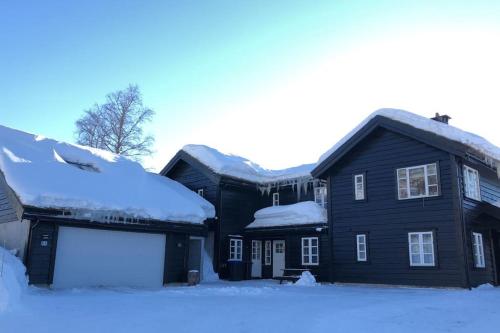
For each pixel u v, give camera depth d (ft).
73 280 50.78
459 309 33.37
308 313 30.66
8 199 51.93
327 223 67.15
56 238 49.60
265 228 75.61
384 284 58.54
